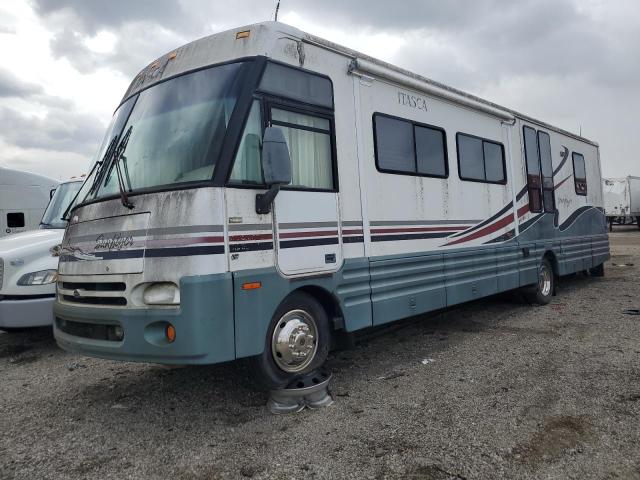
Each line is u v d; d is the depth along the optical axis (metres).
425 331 6.88
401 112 5.71
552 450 3.42
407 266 5.55
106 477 3.28
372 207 5.18
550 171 8.95
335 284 4.65
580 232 10.05
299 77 4.52
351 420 4.00
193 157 3.96
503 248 7.35
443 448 3.48
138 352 3.77
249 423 4.02
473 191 6.80
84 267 4.20
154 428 4.00
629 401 4.17
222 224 3.75
